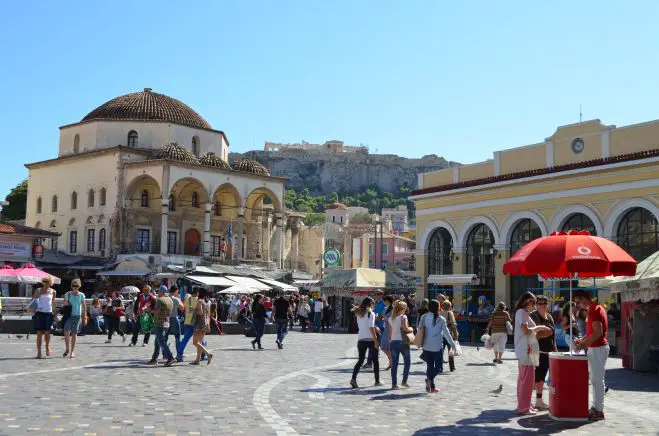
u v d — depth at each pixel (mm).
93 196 66312
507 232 40531
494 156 42031
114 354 23578
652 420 13172
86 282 63500
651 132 34094
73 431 10602
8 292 51594
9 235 52000
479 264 42719
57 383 15906
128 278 60531
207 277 53844
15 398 13609
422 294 45875
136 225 64625
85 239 66312
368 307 17141
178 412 12477
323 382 17656
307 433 11062
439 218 45156
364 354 17000
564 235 14312
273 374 19016
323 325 44844
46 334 21688
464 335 36438
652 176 33656
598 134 36375
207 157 65375
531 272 14281
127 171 63969
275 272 65500
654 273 20578
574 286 35875
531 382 13664
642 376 21406
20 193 89500
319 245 90750
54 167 70250
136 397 14094
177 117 69375
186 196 68062
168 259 60875
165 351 20438
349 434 11125
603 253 13820
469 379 19250
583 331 19203
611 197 35375
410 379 18984
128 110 68312
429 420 12680
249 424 11555
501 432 11758
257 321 27906
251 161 70625
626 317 23922
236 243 71750
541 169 38500
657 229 33656
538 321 15234
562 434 11680
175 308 22609
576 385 13070
